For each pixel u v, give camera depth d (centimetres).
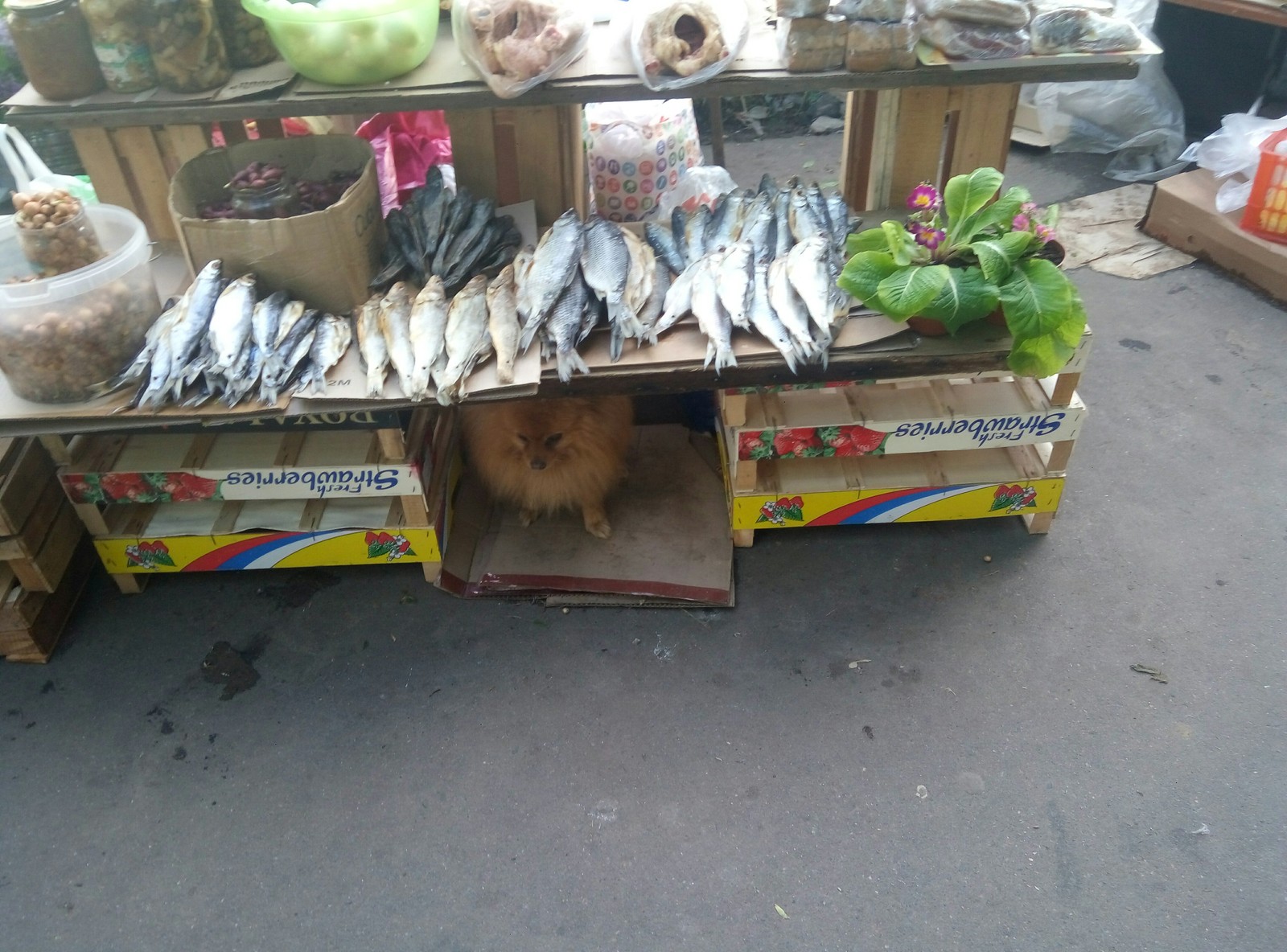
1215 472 293
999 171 277
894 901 199
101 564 278
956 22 236
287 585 272
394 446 235
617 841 211
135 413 217
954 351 226
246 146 257
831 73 236
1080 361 235
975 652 247
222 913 202
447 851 211
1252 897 196
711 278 233
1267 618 250
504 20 227
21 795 225
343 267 237
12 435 220
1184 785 216
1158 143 441
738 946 193
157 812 220
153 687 247
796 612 259
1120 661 243
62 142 315
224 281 231
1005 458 265
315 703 242
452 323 226
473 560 273
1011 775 220
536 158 270
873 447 248
